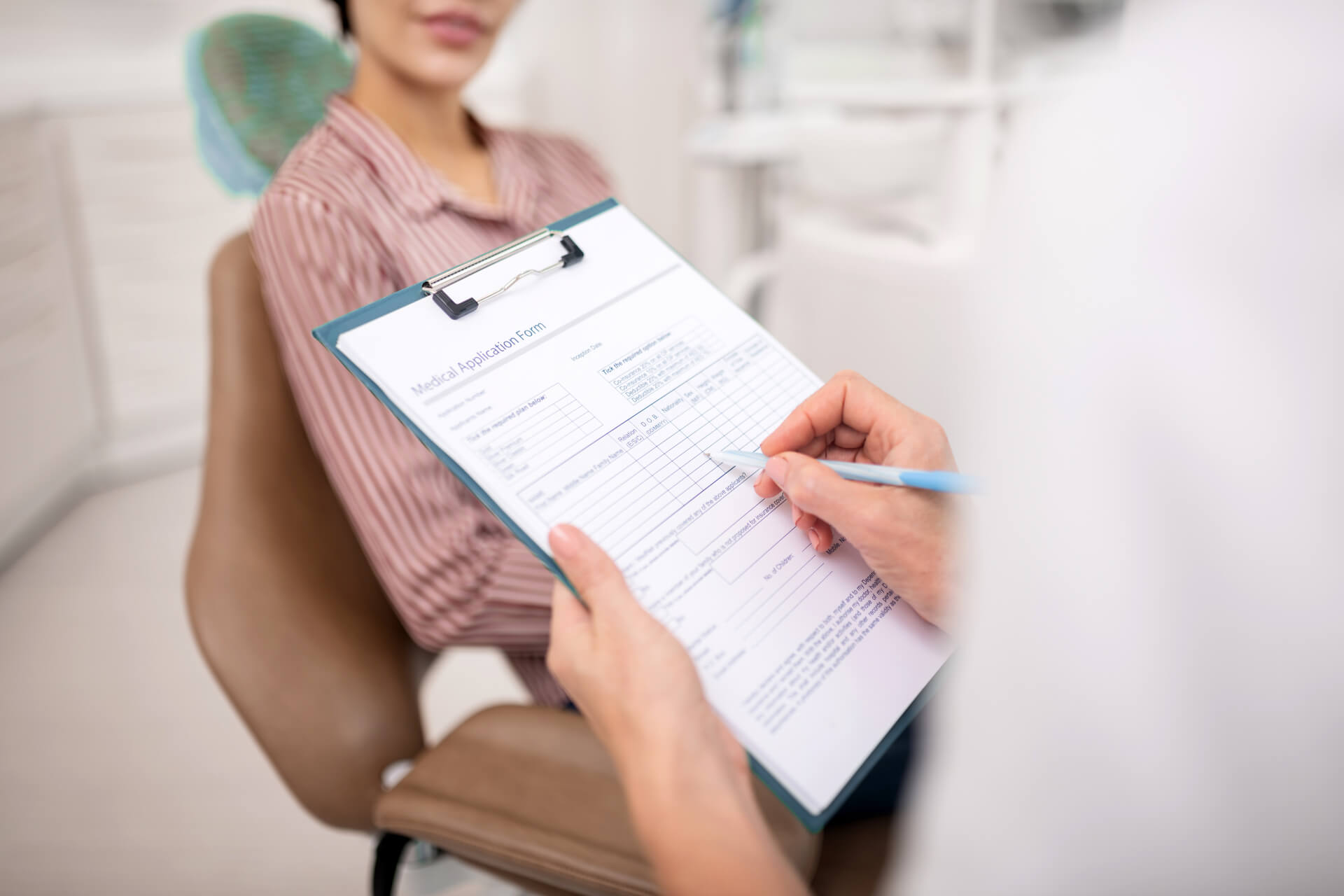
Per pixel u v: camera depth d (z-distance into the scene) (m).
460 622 0.72
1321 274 0.18
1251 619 0.18
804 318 2.03
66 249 2.17
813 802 0.39
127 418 2.38
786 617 0.42
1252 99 0.19
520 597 0.73
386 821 0.56
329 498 0.74
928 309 1.68
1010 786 0.22
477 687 1.64
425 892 0.65
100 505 2.29
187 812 1.36
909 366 1.74
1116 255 0.20
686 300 0.53
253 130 1.00
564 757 0.59
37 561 2.04
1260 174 0.19
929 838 0.25
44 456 2.11
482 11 0.81
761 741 0.39
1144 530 0.19
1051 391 0.21
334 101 0.79
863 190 1.87
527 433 0.44
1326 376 0.18
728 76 2.29
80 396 2.25
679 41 2.97
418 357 0.44
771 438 0.48
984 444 0.23
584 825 0.54
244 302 0.74
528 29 3.00
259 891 1.22
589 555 0.40
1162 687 0.19
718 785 0.34
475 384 0.45
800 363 0.53
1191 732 0.19
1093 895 0.21
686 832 0.33
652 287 0.52
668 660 0.37
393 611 0.76
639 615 0.38
